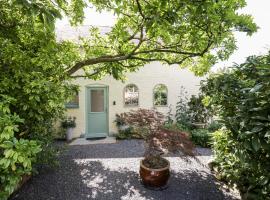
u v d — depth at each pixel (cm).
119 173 518
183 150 417
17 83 328
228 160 440
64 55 396
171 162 583
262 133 204
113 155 657
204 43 418
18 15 378
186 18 332
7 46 332
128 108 931
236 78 317
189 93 974
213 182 461
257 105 226
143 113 477
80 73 873
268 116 202
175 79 964
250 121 215
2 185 210
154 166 450
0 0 341
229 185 434
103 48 563
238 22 314
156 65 949
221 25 334
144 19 328
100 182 468
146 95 948
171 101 965
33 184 455
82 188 439
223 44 447
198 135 764
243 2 320
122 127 886
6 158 182
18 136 381
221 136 456
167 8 293
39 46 381
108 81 909
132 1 396
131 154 667
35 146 196
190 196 405
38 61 344
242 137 217
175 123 903
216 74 384
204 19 316
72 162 591
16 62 337
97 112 909
